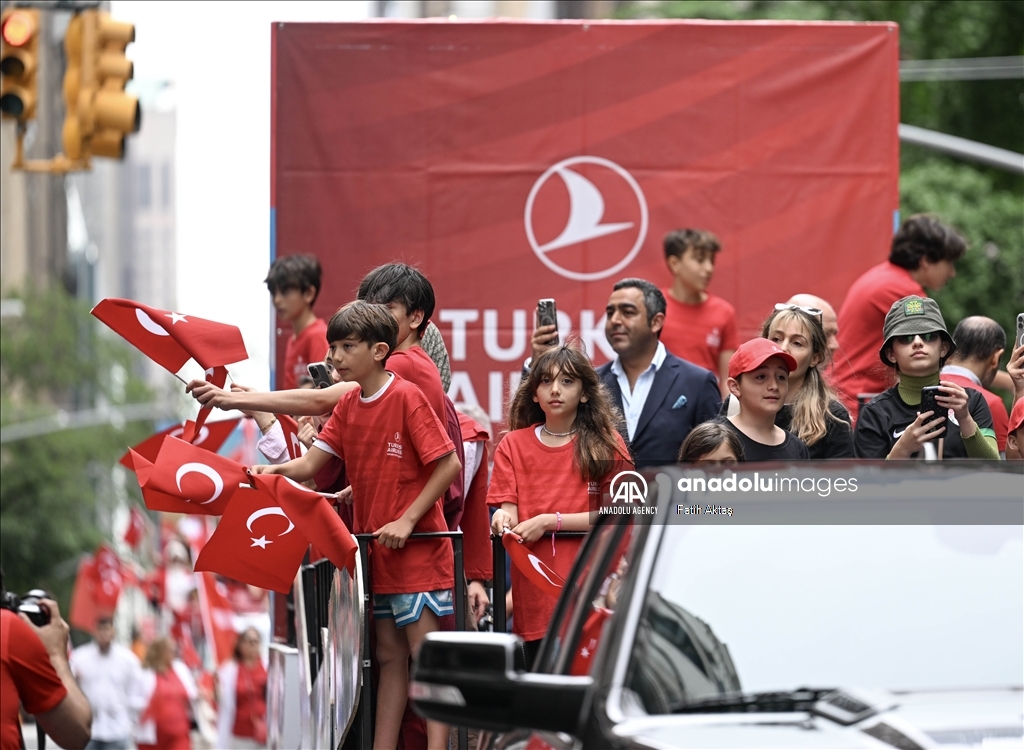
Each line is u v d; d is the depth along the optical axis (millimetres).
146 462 16797
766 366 17297
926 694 9789
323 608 19531
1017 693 9742
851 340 24438
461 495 17969
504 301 25516
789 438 17625
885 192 25812
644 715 9727
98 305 17953
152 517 134375
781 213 25734
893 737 9148
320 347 24578
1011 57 74312
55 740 15555
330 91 25484
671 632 10250
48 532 123500
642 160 25672
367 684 16062
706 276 24875
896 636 10195
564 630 11805
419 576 16438
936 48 73562
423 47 25516
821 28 25750
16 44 35469
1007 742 9008
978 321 21266
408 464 16453
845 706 9625
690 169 25672
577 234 25578
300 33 25484
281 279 24609
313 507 15852
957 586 10438
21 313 138500
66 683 15789
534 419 17578
